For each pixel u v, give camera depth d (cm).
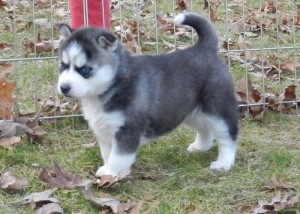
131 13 854
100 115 439
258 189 439
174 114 457
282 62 682
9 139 499
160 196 430
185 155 495
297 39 773
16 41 677
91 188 436
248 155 495
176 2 888
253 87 599
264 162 479
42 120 546
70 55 429
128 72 439
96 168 473
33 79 623
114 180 434
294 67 645
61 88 424
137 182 450
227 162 470
